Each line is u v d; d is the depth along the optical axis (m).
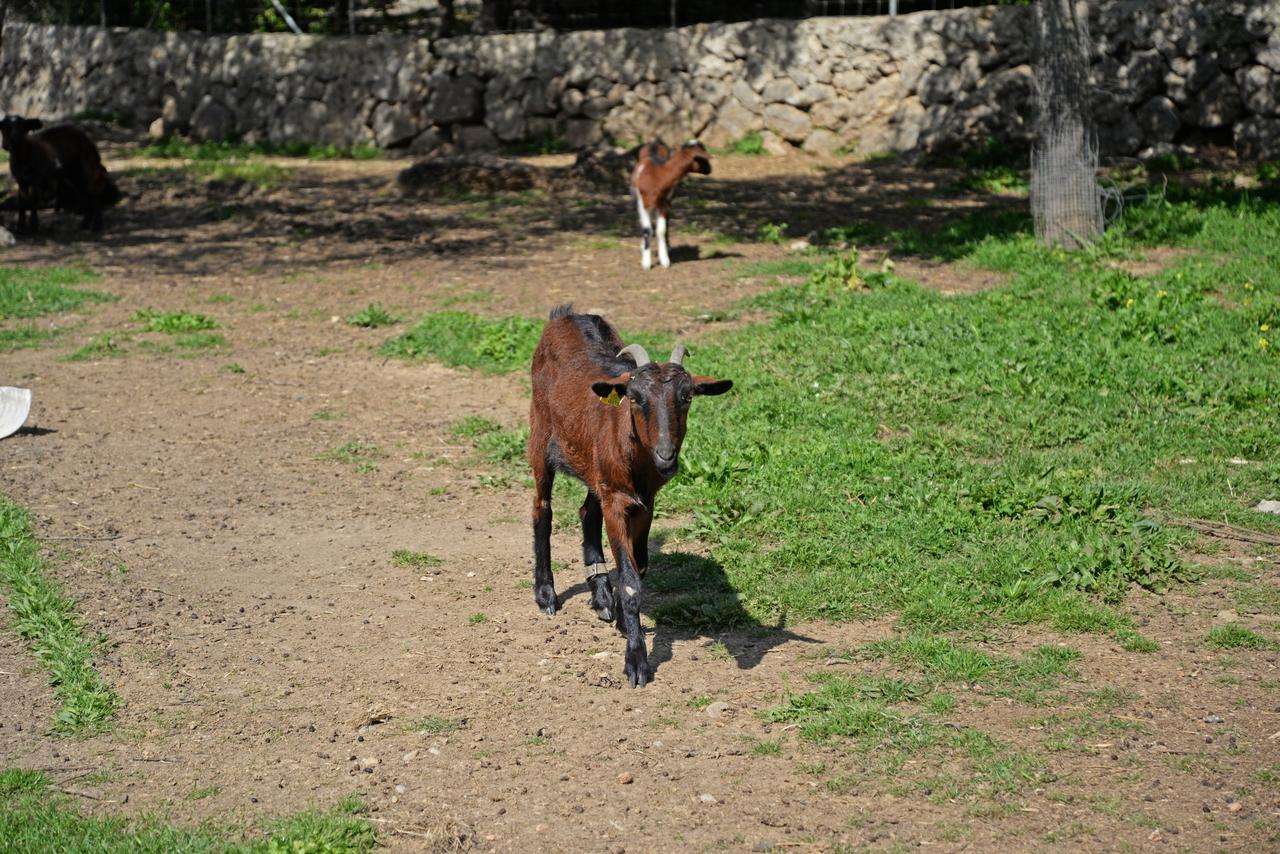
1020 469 9.29
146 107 31.38
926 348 12.21
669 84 28.06
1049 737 5.89
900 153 26.31
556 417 7.16
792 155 27.12
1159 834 5.10
